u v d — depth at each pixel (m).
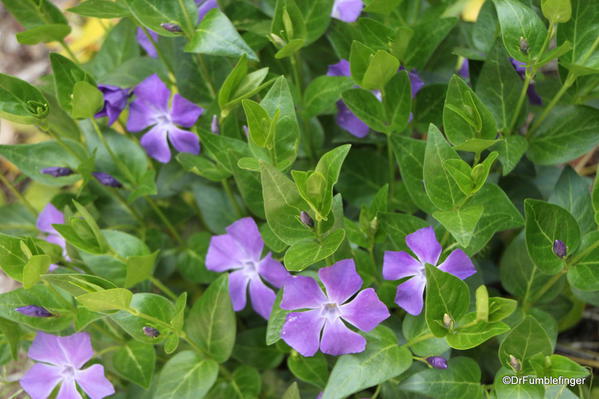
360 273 0.43
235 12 0.49
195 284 0.53
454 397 0.40
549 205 0.40
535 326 0.39
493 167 0.47
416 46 0.47
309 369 0.43
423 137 0.56
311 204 0.38
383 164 0.48
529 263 0.44
